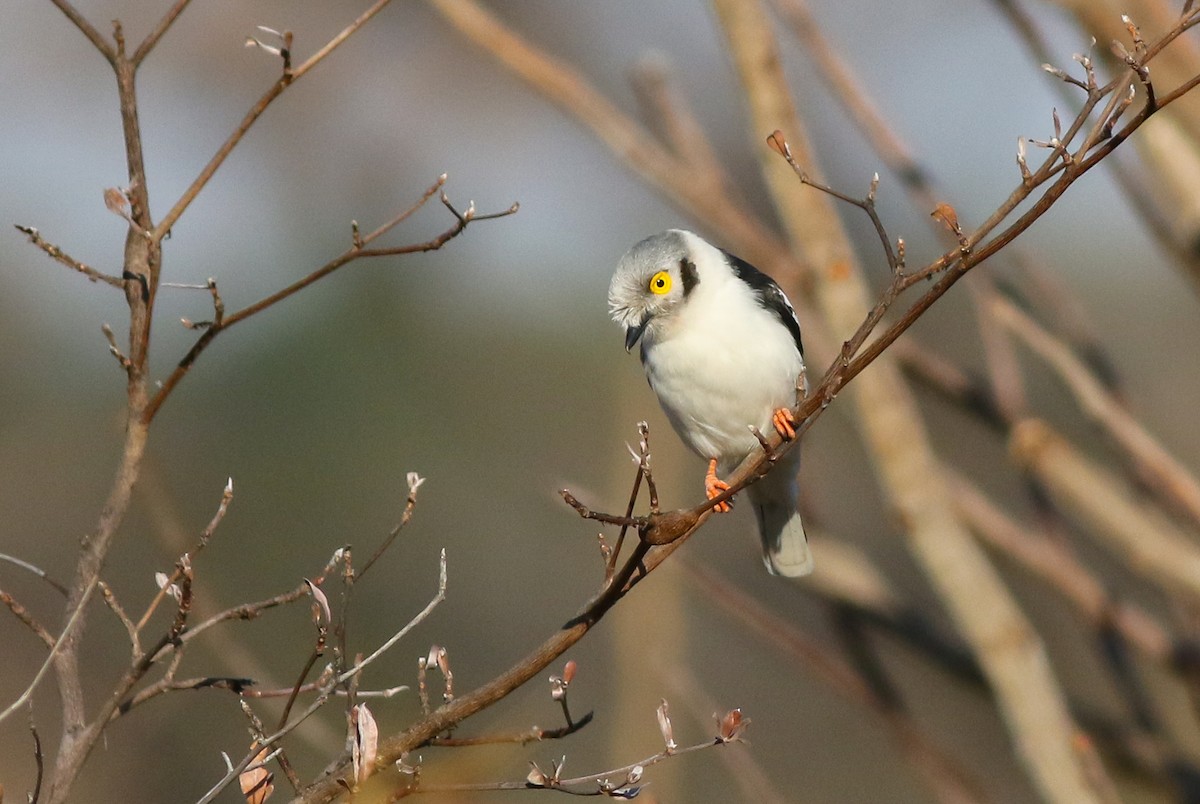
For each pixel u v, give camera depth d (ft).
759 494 33.76
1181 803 25.17
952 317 53.01
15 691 49.39
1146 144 23.97
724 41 25.03
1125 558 24.11
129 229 18.19
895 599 27.71
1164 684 30.40
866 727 56.75
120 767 47.98
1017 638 22.57
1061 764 22.00
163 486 27.32
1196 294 24.34
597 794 18.57
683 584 35.47
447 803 24.23
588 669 53.57
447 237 18.75
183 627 17.84
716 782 53.72
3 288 59.41
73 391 58.90
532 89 28.12
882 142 27.73
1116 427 24.98
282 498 59.67
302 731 23.91
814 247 24.35
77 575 18.03
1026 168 18.01
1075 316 27.91
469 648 58.13
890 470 23.22
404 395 63.41
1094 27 22.77
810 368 34.88
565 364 66.13
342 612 18.04
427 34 63.62
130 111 18.04
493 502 62.75
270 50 17.89
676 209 29.91
